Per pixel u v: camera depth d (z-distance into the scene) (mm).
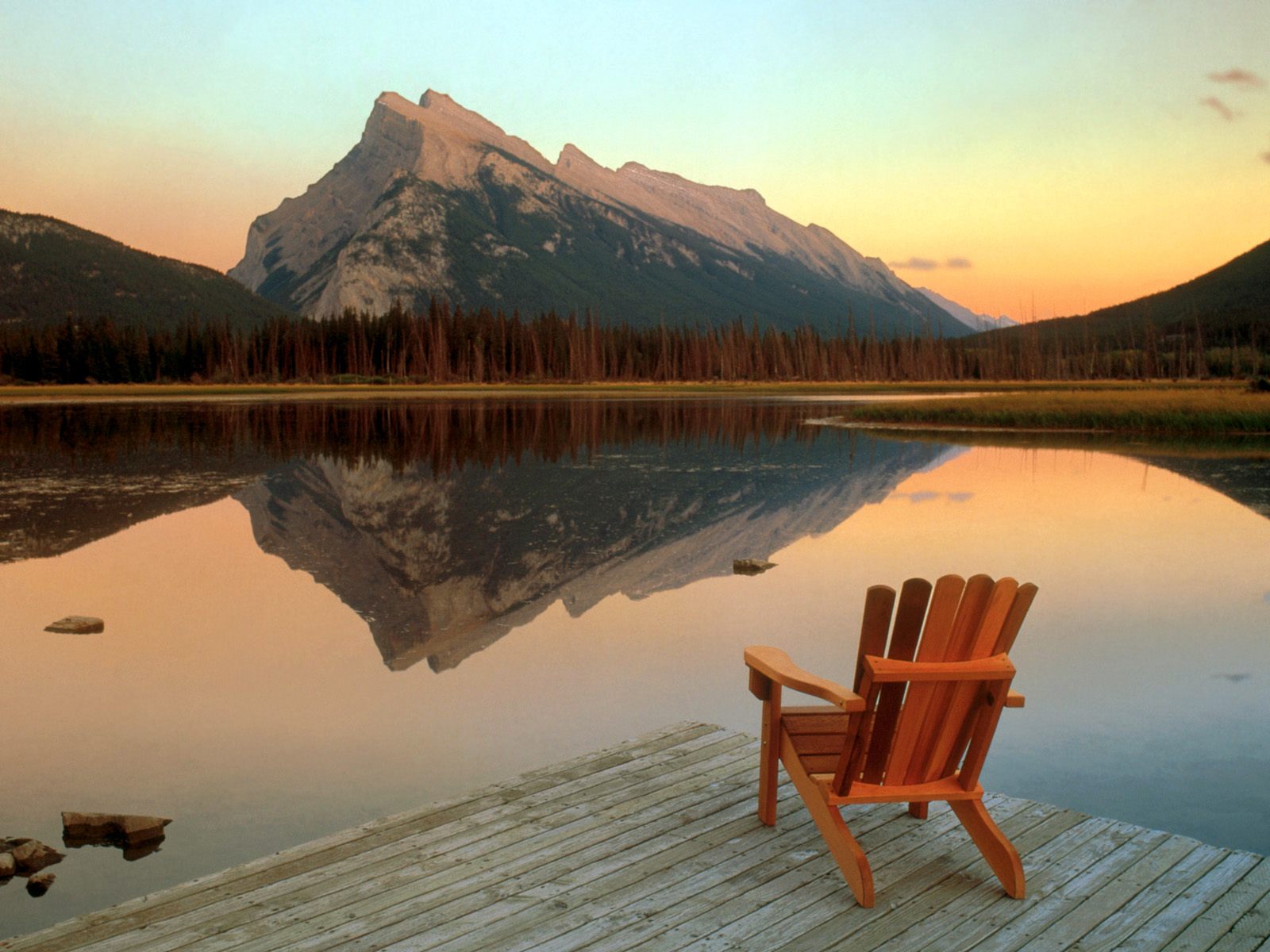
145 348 132625
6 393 89312
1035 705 7188
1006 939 3357
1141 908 3564
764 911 3533
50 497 19516
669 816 4344
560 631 9453
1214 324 169625
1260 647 8672
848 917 3496
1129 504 18094
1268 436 35750
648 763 4996
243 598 10984
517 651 8773
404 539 14719
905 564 12547
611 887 3697
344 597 11047
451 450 30531
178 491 20328
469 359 140000
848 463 26328
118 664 8453
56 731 6820
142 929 3387
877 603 3566
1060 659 8344
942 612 3529
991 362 148000
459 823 4277
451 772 6004
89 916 3490
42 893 4617
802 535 14875
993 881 3779
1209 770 5926
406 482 21938
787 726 4152
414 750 6387
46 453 29344
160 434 37562
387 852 3986
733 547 13820
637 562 12859
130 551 13867
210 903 3574
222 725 6895
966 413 43625
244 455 28609
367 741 6562
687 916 3488
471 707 7223
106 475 23203
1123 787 5672
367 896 3625
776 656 4160
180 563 12969
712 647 8781
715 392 100625
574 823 4273
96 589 11516
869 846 4082
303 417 49781
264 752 6383
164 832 5223
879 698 3658
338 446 32094
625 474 23500
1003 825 4273
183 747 6480
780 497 19172
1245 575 11727
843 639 8977
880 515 16844
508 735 6613
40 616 10195
